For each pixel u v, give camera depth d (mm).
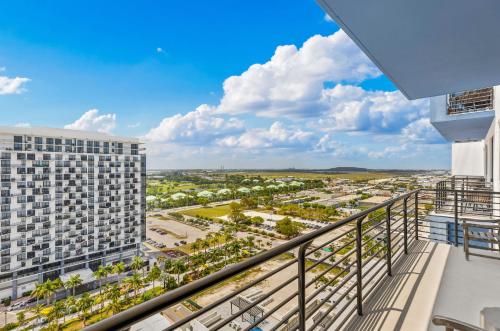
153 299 691
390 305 2359
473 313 2271
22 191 28922
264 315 1264
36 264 29469
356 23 2105
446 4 1852
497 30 2201
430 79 3395
